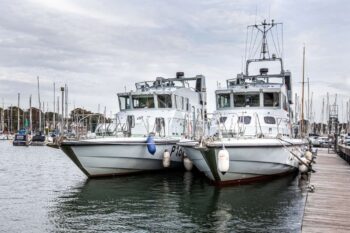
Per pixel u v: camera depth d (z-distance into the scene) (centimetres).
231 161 1681
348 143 4484
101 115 2375
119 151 1989
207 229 1137
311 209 1127
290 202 1483
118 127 2234
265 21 2436
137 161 2086
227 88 2130
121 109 2403
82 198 1585
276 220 1230
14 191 1770
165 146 2191
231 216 1280
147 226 1172
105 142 1930
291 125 2331
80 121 2217
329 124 7169
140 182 1947
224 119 2031
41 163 3209
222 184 1759
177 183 1925
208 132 2036
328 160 2956
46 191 1764
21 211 1367
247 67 2462
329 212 1091
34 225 1189
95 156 1952
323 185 1576
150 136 2038
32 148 5619
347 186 1550
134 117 2306
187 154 2019
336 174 1967
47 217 1284
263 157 1761
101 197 1598
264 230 1122
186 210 1362
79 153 1925
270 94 2045
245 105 2069
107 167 2019
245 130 1958
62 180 2127
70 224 1198
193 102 2639
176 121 2347
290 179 2033
